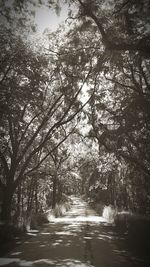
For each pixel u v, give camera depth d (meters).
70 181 50.12
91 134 17.88
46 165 32.44
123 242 15.16
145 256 11.54
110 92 19.55
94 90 19.84
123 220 19.41
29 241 14.46
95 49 15.66
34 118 21.47
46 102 22.84
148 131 14.38
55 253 11.52
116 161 22.14
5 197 19.28
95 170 30.16
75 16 13.55
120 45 10.91
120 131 13.92
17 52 16.44
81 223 25.27
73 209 52.84
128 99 13.94
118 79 18.83
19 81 17.27
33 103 17.80
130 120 13.47
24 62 16.42
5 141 19.38
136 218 15.63
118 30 12.43
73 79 19.92
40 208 39.19
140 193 23.12
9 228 14.61
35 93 17.73
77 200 97.12
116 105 18.06
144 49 10.55
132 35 11.30
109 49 11.19
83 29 14.41
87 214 39.53
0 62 16.06
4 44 16.33
